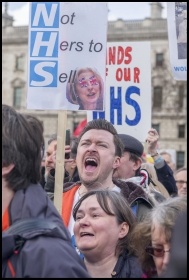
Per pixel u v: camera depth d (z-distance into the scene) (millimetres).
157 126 88125
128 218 4809
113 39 91500
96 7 6902
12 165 3529
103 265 4785
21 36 94188
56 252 3334
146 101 8836
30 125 3623
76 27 6910
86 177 6109
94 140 6109
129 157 7148
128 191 6031
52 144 8367
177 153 87250
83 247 4777
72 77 6895
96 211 4789
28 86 6891
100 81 6895
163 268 4438
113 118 8852
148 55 8852
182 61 7375
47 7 6914
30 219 3434
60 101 6867
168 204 4500
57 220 3527
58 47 6902
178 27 7375
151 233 4504
